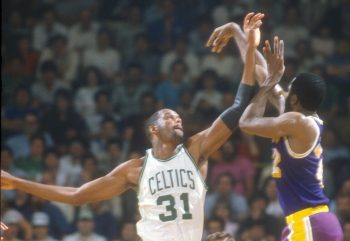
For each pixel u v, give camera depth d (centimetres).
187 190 1220
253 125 1166
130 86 2709
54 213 2244
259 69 1266
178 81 2722
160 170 1229
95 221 2244
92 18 2978
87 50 2842
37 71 2808
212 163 2408
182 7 2981
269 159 2438
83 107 2669
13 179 1227
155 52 2875
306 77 1183
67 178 2367
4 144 2500
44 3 3002
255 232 2167
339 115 2611
